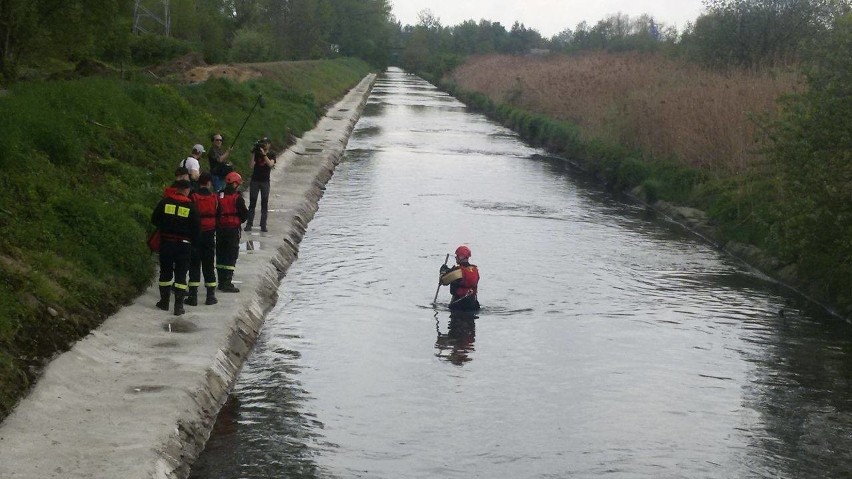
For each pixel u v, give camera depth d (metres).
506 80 70.94
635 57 54.06
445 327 15.39
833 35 19.06
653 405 12.37
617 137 36.09
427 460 10.44
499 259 20.39
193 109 29.23
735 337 15.60
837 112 17.59
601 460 10.62
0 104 18.23
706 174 29.05
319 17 104.12
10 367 10.05
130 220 15.91
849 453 11.03
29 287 11.84
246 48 69.75
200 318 13.59
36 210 14.28
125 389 10.66
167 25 62.12
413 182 31.67
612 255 21.61
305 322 15.37
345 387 12.55
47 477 8.35
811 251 18.80
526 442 11.04
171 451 9.42
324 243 21.34
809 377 13.70
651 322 16.22
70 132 18.27
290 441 10.72
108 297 13.42
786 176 18.94
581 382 13.12
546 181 33.66
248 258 17.81
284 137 36.28
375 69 154.25
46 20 30.52
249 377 12.72
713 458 10.79
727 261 21.75
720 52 43.06
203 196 14.18
